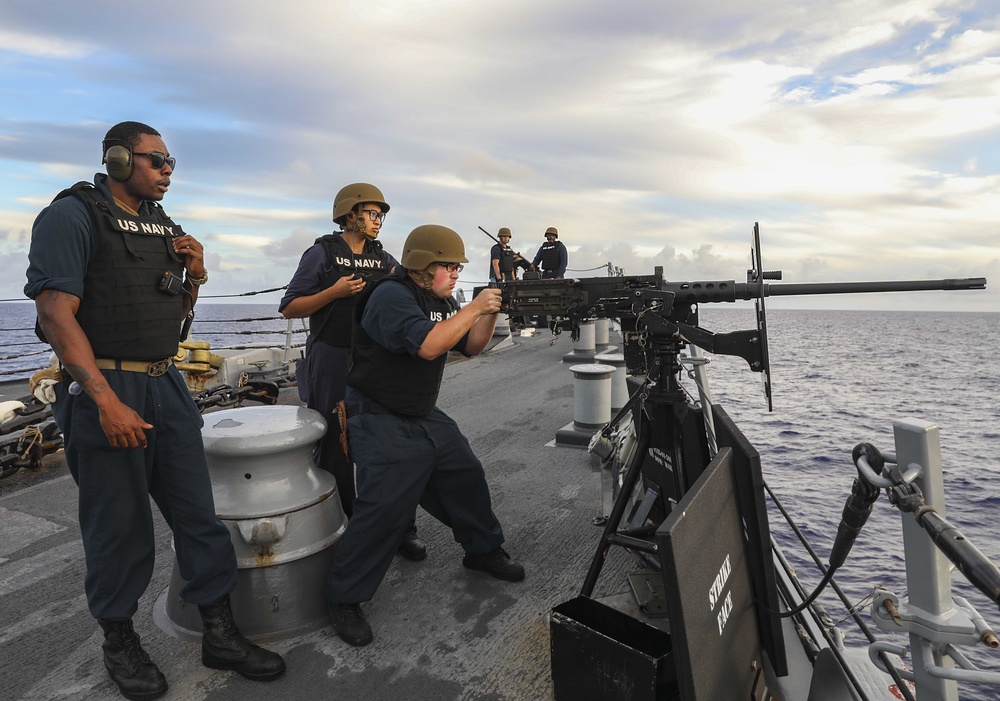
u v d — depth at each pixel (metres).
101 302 2.21
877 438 37.62
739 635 1.99
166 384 2.40
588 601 2.38
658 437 2.63
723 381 69.62
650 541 2.77
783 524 19.78
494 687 2.48
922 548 1.54
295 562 2.85
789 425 43.03
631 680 2.03
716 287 2.54
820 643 2.51
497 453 5.91
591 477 5.12
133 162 2.29
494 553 3.40
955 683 1.60
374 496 2.80
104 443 2.26
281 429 2.85
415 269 2.83
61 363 2.19
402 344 2.72
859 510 1.73
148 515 2.43
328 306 3.45
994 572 1.19
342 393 3.52
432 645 2.79
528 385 9.71
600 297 2.70
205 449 2.74
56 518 4.46
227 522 2.73
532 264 12.72
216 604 2.57
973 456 35.19
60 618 3.09
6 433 5.43
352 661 2.67
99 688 2.53
